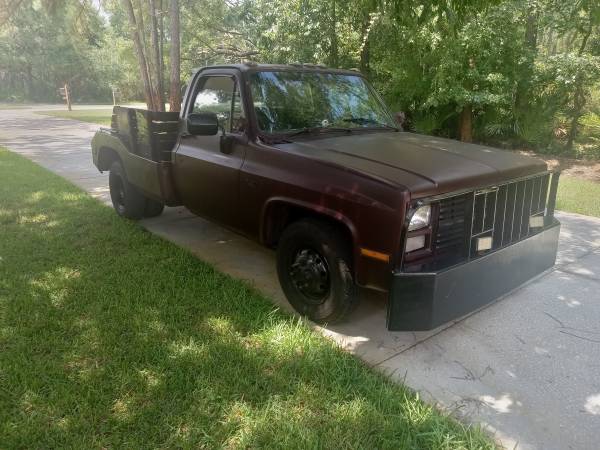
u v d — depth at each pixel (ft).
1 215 20.95
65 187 26.61
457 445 8.25
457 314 10.71
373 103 16.03
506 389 9.98
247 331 11.82
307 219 11.94
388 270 10.20
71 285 14.08
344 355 10.87
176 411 8.95
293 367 10.31
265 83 14.10
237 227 14.28
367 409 9.03
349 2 37.50
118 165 20.27
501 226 11.91
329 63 41.88
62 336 11.46
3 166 32.86
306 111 14.29
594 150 41.60
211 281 14.42
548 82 40.14
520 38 39.14
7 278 14.57
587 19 36.17
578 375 10.50
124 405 9.12
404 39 37.88
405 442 8.21
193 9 59.98
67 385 9.62
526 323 12.67
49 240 17.97
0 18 65.46
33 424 8.61
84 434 8.42
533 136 41.65
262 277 15.33
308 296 12.47
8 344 11.14
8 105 138.41
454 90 38.63
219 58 62.64
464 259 10.91
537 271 13.29
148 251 16.94
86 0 65.00
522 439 8.58
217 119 13.87
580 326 12.55
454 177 10.64
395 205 9.96
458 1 17.78
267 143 13.07
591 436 8.70
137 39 44.14
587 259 17.16
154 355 10.65
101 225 20.02
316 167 11.57
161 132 16.83
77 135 54.95
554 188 13.76
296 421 8.74
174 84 33.14
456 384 10.12
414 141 13.70
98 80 159.94
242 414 8.91
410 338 11.89
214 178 14.51
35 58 150.30
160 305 12.87
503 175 11.63
